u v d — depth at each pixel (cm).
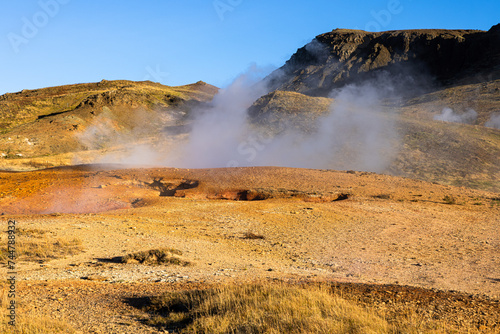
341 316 735
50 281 1111
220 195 3341
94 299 938
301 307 768
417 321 743
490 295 1058
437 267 1510
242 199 3331
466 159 7338
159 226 2250
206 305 812
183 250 1711
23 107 19412
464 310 840
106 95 18838
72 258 1488
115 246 1725
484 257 1697
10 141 12456
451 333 694
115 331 727
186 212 2709
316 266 1530
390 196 3316
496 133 8725
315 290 914
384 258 1678
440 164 7281
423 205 3030
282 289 884
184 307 859
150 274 1269
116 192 3397
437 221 2545
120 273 1272
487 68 19400
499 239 2078
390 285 1104
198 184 3538
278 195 3297
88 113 16975
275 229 2306
